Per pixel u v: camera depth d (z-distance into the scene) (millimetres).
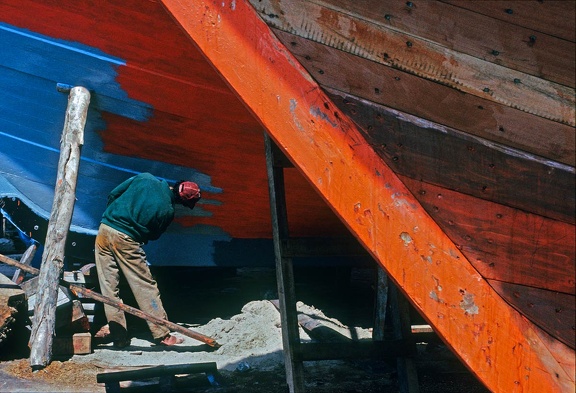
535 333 2883
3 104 5996
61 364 5059
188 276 8008
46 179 6312
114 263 5859
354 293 7957
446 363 4992
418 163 2889
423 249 2889
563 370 2881
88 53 5496
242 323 6215
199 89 5527
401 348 4102
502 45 2846
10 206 6551
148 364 5254
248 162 6031
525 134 2879
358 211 2898
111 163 6113
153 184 5836
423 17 2850
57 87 5695
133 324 6465
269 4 2902
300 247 3998
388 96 2885
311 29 2891
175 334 6125
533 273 2895
